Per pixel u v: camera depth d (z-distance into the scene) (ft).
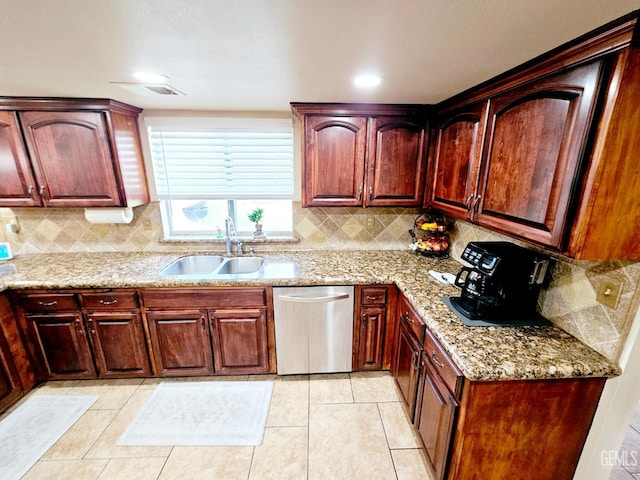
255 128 7.93
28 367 7.12
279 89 5.62
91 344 7.11
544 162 3.82
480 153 5.25
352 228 8.77
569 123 3.44
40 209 8.24
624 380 3.86
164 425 6.27
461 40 3.47
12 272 7.15
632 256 3.49
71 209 8.30
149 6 2.76
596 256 3.46
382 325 7.27
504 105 4.62
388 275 6.99
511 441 4.23
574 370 3.82
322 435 6.06
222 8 2.80
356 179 7.25
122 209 7.59
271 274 7.11
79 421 6.36
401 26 3.16
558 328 4.72
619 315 3.85
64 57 4.03
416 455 5.65
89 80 5.10
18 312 6.79
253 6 2.76
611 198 3.28
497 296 4.90
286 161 8.30
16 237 8.36
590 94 3.19
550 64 3.71
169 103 6.93
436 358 4.78
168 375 7.51
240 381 7.52
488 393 3.96
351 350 7.46
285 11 2.85
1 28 3.17
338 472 5.35
